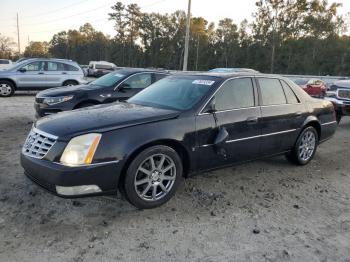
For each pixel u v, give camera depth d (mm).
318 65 57594
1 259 3078
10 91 14820
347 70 57000
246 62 70188
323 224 3994
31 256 3139
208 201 4422
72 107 7965
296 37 55625
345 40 57344
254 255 3314
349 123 11422
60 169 3541
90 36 116500
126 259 3156
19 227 3604
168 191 4184
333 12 54531
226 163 4789
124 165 3828
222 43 78625
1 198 4230
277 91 5562
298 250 3434
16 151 6227
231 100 4832
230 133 4684
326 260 3295
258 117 5039
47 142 3764
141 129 3926
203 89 4750
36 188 4535
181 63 83062
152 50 86062
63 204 4133
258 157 5246
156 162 4078
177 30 83312
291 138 5676
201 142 4395
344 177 5660
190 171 4418
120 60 91062
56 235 3484
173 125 4156
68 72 15797
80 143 3646
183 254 3271
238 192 4773
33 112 10852
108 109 4574
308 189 5039
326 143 8188
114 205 4176
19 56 91125
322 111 6281
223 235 3633
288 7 52594
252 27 56125
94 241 3410
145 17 85312
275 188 5008
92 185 3656
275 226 3881
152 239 3492
